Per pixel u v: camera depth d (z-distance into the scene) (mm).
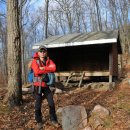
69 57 16031
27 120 7191
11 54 8500
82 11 40594
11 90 8406
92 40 12648
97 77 16078
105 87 11633
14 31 8477
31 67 6395
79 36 13953
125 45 36469
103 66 15398
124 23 36969
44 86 6359
